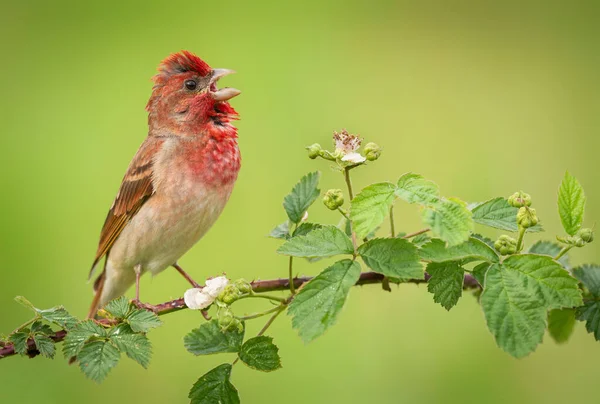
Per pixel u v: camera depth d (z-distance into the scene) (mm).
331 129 14125
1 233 12539
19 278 11938
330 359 10773
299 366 10734
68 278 11922
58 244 12398
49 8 16391
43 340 5828
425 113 14891
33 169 13578
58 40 16000
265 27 16438
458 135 14305
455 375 10570
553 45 16922
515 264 5094
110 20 16469
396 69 15953
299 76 15164
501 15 17641
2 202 12812
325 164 12914
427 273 5758
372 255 5188
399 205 11836
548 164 13953
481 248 5184
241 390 10625
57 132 14172
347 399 10562
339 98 14867
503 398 10469
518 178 13742
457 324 10898
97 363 5527
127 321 5734
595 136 14555
